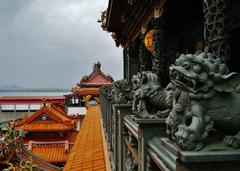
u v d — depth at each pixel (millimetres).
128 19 13125
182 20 11141
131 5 10695
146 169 4246
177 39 12359
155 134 4238
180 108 2688
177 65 2666
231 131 2660
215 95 2609
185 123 2627
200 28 9719
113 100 9180
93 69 50812
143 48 11523
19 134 17672
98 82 49719
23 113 56688
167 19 10914
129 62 16500
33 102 54938
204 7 4027
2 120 54906
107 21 16469
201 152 2355
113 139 9383
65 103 54375
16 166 14312
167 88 4703
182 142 2422
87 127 20312
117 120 8328
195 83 2564
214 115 2592
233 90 2615
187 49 11312
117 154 8453
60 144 29562
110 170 9250
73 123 33094
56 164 27844
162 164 3309
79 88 49938
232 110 2613
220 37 3803
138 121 4254
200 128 2457
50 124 32938
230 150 2387
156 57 8719
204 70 2609
